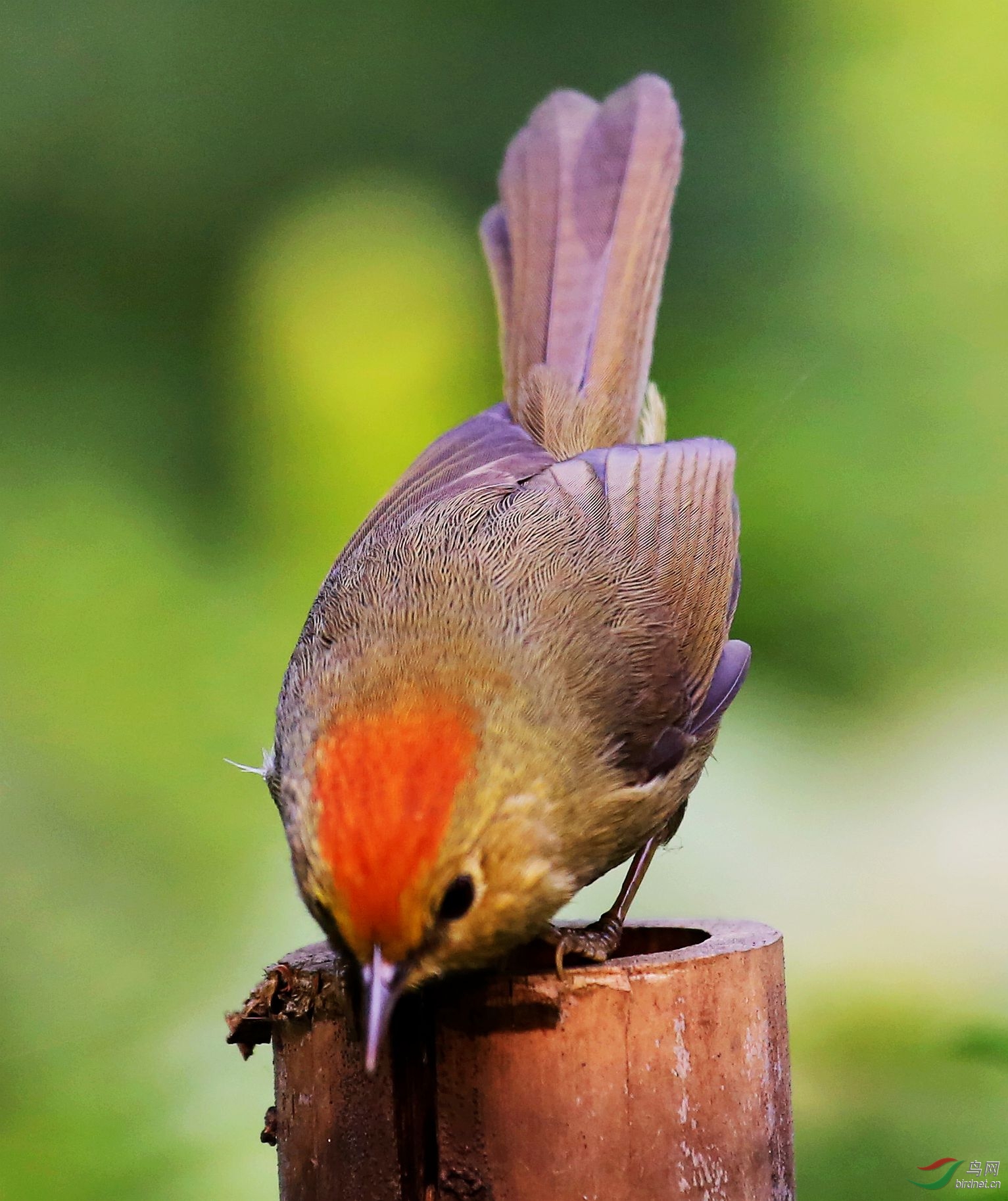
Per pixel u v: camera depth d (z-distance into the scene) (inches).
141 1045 368.2
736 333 572.4
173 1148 331.0
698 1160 212.2
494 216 366.9
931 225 569.9
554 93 374.9
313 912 217.2
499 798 222.5
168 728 489.4
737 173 605.0
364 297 569.0
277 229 606.5
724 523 302.5
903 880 454.0
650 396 342.0
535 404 327.9
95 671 504.4
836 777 498.3
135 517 557.6
